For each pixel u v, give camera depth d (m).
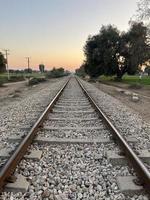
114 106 5.61
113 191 1.74
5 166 1.84
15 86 15.98
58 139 2.76
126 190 1.70
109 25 20.84
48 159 2.27
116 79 21.64
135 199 1.64
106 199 1.64
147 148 2.64
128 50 19.59
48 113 4.33
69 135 3.01
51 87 12.74
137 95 8.38
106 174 1.98
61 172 2.01
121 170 2.04
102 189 1.76
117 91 10.45
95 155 2.36
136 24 17.06
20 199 1.62
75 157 2.33
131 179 1.85
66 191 1.73
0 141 2.81
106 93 9.37
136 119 4.16
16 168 2.03
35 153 2.33
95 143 2.70
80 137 2.93
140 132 3.30
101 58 20.73
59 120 3.84
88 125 3.54
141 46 16.33
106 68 20.98
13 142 2.75
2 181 1.71
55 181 1.87
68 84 15.39
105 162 2.21
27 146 2.44
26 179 1.88
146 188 1.69
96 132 3.15
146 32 15.31
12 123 3.74
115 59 20.50
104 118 3.61
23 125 3.56
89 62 22.16
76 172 2.02
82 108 5.08
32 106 5.48
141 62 17.50
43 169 2.06
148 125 3.77
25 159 2.23
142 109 5.54
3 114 4.59
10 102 6.81
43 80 21.80
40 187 1.78
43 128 3.24
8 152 2.38
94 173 2.00
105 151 2.44
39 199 1.64
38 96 7.80
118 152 2.37
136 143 2.80
